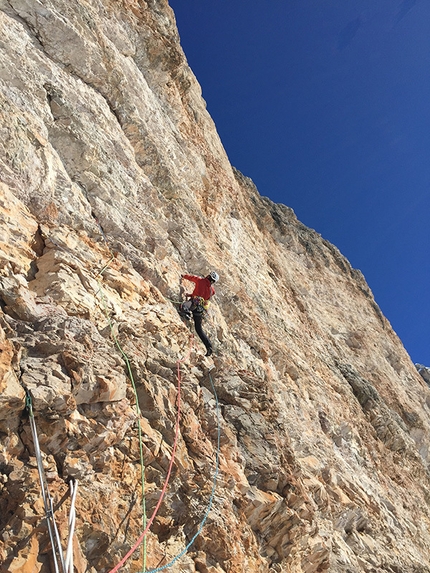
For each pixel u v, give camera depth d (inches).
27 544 154.9
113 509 190.2
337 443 612.4
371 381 1050.1
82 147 339.6
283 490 307.3
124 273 315.0
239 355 436.8
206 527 229.8
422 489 834.8
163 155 497.0
